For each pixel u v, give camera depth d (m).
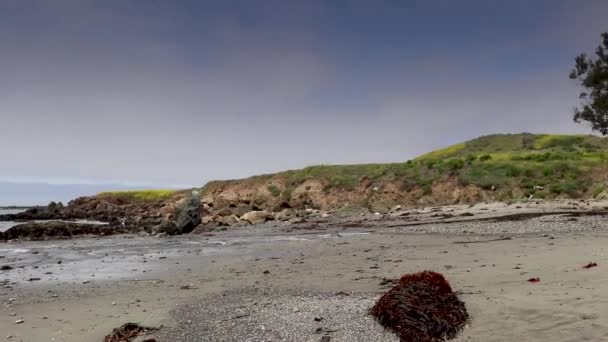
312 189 71.69
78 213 85.00
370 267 17.42
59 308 13.18
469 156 67.12
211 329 10.07
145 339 9.89
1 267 21.70
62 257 25.73
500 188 54.50
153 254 26.17
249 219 54.47
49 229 41.84
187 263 21.88
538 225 28.67
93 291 15.59
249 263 20.84
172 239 37.03
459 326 9.11
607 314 8.59
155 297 14.20
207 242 32.84
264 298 12.88
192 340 9.45
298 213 59.44
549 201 44.50
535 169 55.56
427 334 8.66
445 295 9.90
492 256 17.47
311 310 10.59
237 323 10.27
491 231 28.14
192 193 45.94
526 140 101.00
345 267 17.86
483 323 9.20
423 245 23.41
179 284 16.34
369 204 62.53
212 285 15.79
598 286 10.59
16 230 40.75
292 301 11.95
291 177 78.12
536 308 9.51
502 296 10.77
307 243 28.19
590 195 48.81
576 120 49.53
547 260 15.09
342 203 66.69
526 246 19.25
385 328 9.05
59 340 10.32
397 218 44.19
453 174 60.03
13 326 11.48
